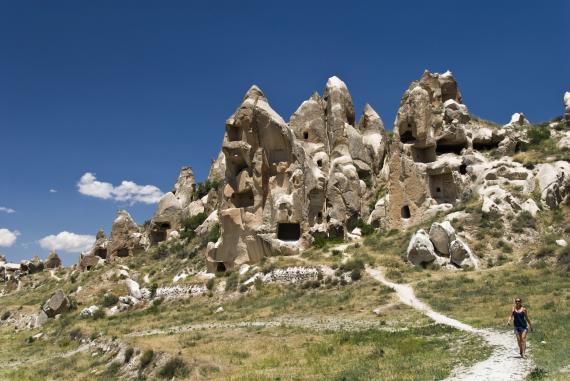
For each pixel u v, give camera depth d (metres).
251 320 34.78
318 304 36.16
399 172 54.16
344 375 17.09
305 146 62.22
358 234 53.91
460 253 40.25
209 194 78.25
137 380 23.33
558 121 62.53
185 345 26.59
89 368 28.12
